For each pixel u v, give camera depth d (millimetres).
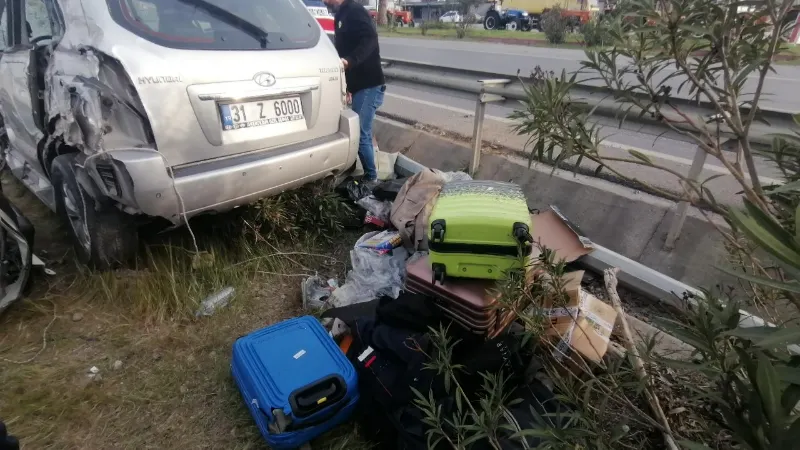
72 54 2682
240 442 2086
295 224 3568
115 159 2430
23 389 2250
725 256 2631
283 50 3037
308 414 1944
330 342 2297
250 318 2834
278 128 2982
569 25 16625
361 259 3102
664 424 1724
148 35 2539
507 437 1792
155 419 2170
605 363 2084
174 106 2521
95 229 2840
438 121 5973
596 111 3188
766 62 1292
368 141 4324
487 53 13594
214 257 3094
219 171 2691
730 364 1237
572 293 2367
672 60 1523
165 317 2760
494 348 2086
